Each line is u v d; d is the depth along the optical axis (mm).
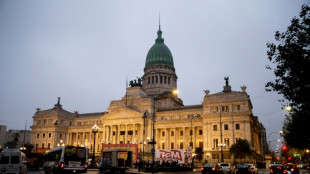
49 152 56188
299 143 67500
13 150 40281
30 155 75938
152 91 170625
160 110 141750
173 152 70938
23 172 42750
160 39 194750
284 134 80500
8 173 38969
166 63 182125
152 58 184000
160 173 59781
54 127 153750
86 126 153750
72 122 166375
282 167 52500
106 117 139750
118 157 60938
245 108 110812
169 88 174625
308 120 45125
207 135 115000
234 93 114812
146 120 132375
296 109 46844
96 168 74812
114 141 138000
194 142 123062
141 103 138875
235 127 110562
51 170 53281
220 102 116188
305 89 27484
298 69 26250
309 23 26219
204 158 111875
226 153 108312
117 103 148000
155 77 175125
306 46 26656
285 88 28328
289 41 27125
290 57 26516
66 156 47312
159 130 133250
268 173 67938
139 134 132125
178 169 64938
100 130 147750
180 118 132250
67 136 159125
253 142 124188
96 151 145250
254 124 138125
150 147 128750
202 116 125250
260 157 154750
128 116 134375
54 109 159875
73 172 49062
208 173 51062
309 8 26078
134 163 84188
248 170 48062
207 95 120438
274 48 27828
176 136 129125
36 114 164125
